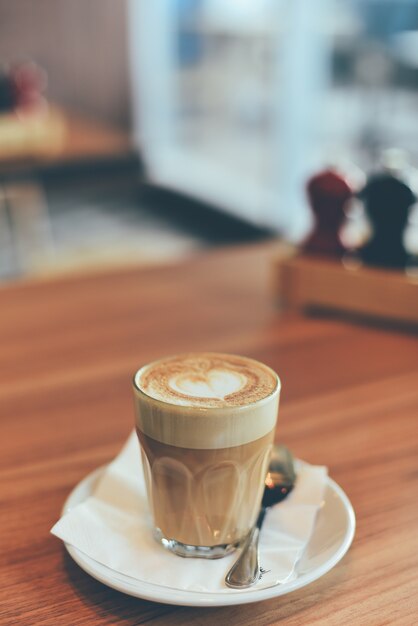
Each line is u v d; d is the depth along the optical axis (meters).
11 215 2.00
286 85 2.92
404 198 0.78
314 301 0.84
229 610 0.41
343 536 0.44
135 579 0.41
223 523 0.44
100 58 4.16
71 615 0.41
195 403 0.43
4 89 2.00
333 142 2.79
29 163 1.64
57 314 0.84
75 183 1.71
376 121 2.58
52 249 3.03
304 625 0.40
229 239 3.28
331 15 2.63
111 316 0.83
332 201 0.82
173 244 3.20
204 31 3.53
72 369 0.70
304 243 0.87
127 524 0.46
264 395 0.44
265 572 0.42
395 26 2.39
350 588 0.43
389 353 0.74
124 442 0.57
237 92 3.34
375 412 0.62
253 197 3.32
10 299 0.88
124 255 2.95
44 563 0.45
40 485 0.52
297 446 0.57
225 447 0.42
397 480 0.53
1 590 0.42
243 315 0.83
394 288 0.80
